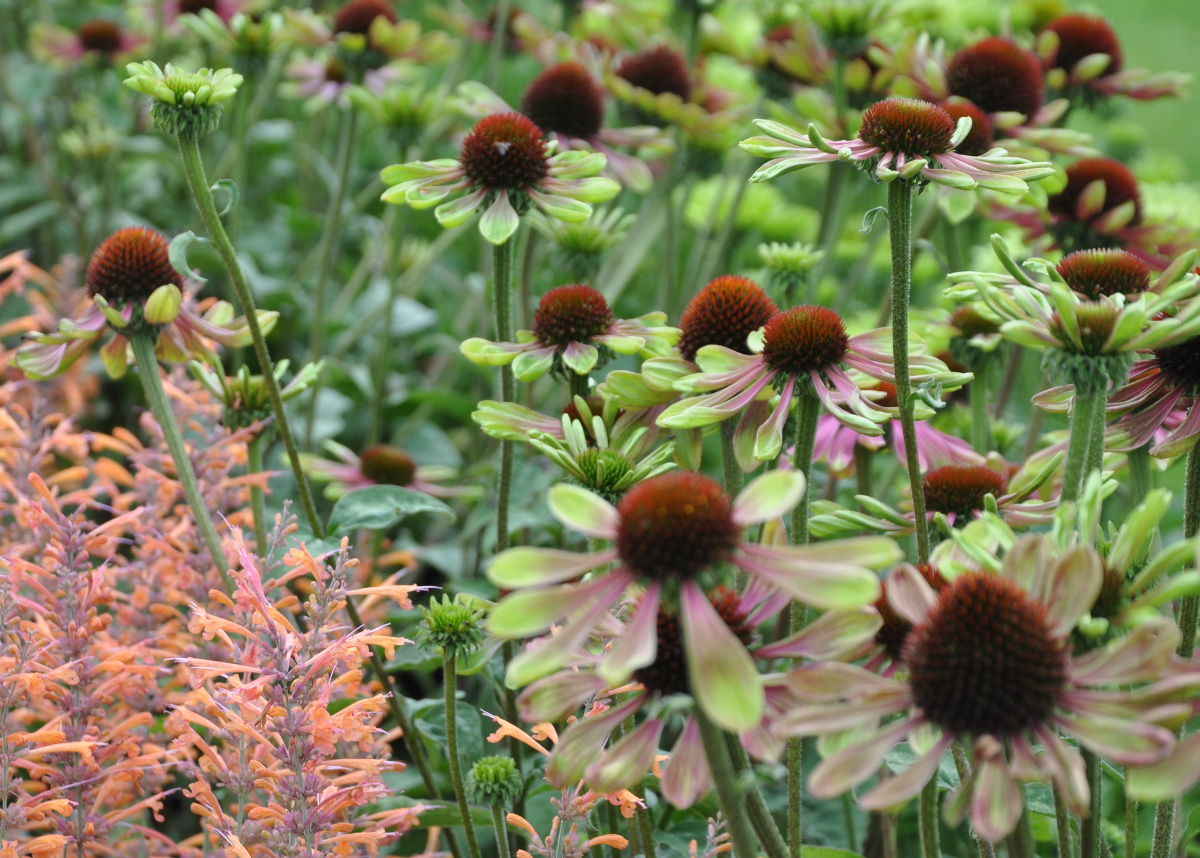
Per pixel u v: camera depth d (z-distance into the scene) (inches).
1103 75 71.3
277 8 92.6
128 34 90.3
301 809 57.2
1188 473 57.3
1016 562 54.1
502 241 60.8
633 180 69.5
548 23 105.7
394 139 72.7
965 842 64.9
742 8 95.3
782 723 53.4
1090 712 53.3
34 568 58.7
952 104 65.8
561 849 57.4
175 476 63.2
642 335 61.5
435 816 60.5
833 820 63.8
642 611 53.4
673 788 54.0
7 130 96.6
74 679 58.1
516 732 57.2
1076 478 56.1
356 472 68.8
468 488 69.4
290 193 105.7
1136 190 67.3
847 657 54.1
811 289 69.1
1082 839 55.4
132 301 61.0
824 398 58.1
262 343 60.6
